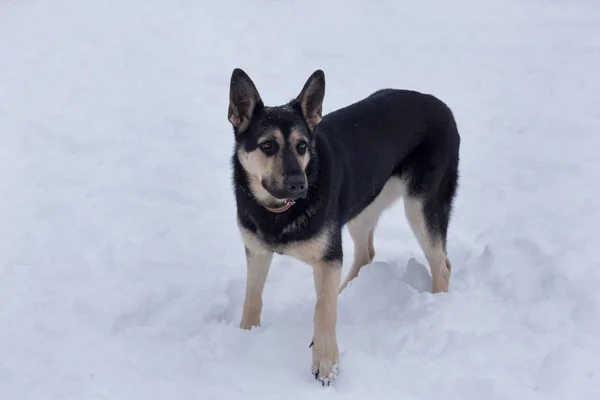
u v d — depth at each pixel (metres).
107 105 4.79
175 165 4.09
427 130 3.33
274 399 2.87
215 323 3.18
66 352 3.04
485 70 5.60
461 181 4.01
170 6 7.13
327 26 6.77
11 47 5.81
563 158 4.10
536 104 4.88
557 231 3.53
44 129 4.36
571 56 5.82
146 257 3.47
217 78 5.36
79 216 3.71
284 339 3.07
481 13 7.26
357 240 3.44
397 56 5.95
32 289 3.31
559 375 2.89
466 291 3.27
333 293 3.01
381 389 2.90
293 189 2.92
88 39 6.08
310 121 3.06
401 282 3.29
